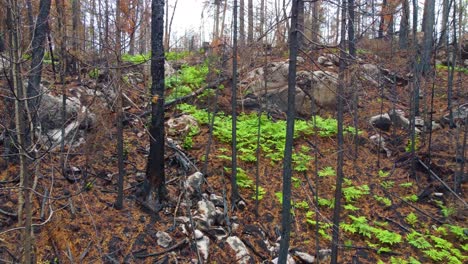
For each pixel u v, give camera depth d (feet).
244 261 21.72
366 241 24.94
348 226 25.36
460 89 43.27
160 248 20.62
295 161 31.40
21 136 12.03
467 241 25.45
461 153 31.63
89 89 29.55
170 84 41.60
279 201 27.37
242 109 38.93
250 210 26.13
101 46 21.70
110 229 20.89
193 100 38.91
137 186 24.63
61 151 22.44
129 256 19.77
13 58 11.94
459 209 27.43
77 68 33.14
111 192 23.71
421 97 42.88
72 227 20.04
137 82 36.37
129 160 27.37
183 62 50.80
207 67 45.21
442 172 31.14
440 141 34.94
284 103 39.27
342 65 18.71
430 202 29.01
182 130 32.12
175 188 25.17
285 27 20.56
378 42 45.52
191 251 21.06
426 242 24.50
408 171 32.12
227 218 24.47
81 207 21.58
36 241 18.16
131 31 20.27
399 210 28.30
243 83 39.37
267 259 22.41
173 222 22.33
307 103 39.27
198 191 25.22
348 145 34.73
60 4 23.11
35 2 17.60
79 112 24.47
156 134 22.63
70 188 22.59
